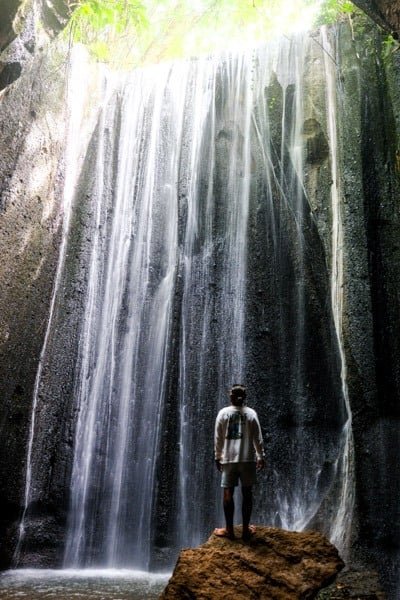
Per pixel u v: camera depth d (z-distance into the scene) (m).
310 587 5.36
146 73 15.27
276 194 13.06
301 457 11.05
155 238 13.75
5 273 10.46
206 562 5.63
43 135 11.67
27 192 11.16
